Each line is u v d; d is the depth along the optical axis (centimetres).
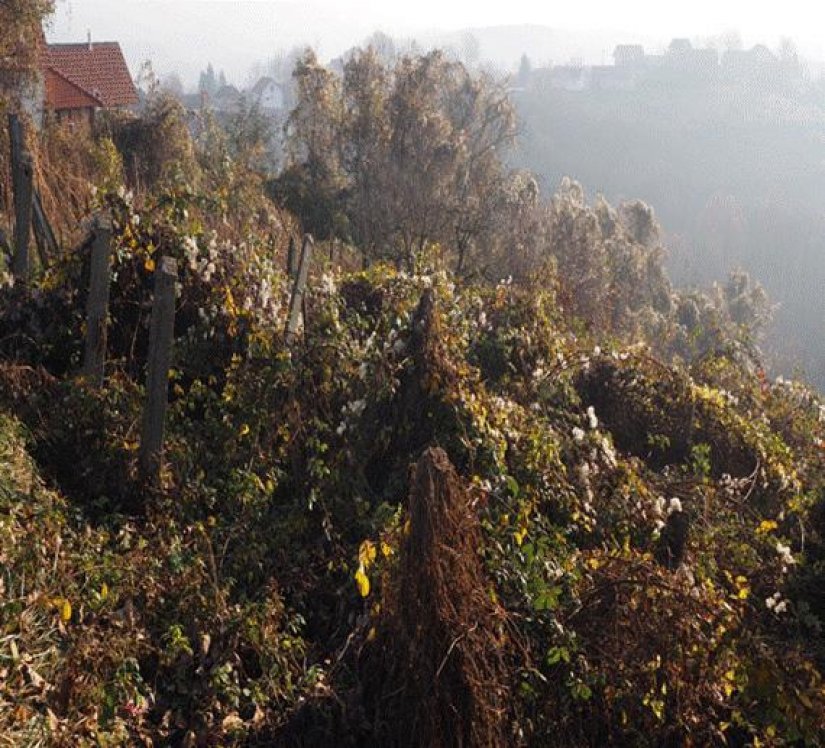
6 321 729
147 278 752
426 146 2652
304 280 792
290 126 2928
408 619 493
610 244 3192
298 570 607
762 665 508
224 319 746
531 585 547
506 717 491
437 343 739
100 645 479
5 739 401
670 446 981
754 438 991
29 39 1720
